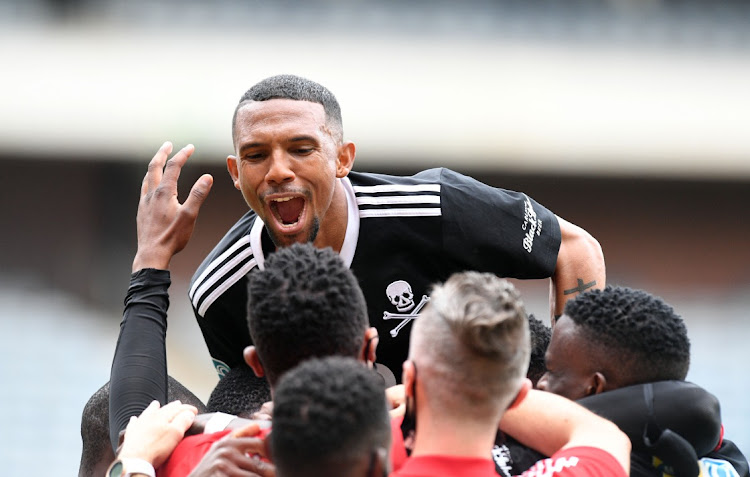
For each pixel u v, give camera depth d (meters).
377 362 11.44
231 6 40.69
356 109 37.22
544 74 38.88
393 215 11.00
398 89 37.84
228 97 37.09
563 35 40.88
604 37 40.97
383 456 6.05
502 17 41.31
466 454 6.55
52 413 31.95
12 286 37.47
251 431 7.27
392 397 8.31
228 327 11.54
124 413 8.29
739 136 37.50
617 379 7.85
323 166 10.05
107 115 36.81
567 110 37.62
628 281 38.53
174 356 34.59
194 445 7.70
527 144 36.97
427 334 6.61
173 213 9.50
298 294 7.11
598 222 38.59
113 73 37.78
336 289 7.18
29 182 38.09
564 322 8.07
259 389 9.46
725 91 38.78
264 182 9.98
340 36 40.06
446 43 40.09
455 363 6.47
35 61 38.19
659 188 38.38
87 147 36.81
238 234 11.41
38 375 32.81
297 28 40.34
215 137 36.22
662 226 38.53
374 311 11.15
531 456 7.77
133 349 8.72
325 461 5.98
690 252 38.56
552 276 11.75
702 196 38.53
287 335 7.09
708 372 34.12
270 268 7.33
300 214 10.18
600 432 7.34
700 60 40.09
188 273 36.50
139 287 9.14
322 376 6.14
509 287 6.70
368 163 37.00
